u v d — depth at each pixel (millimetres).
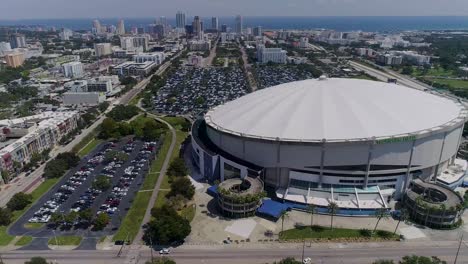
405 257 110750
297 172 152875
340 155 145625
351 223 137250
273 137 151750
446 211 130000
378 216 137750
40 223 141500
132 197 161250
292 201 148625
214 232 133250
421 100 174500
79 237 131750
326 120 153625
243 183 153375
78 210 151125
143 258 119812
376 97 168750
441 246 123562
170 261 109750
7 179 178875
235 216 142375
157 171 187750
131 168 192375
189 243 127062
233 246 125062
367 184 150750
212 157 168500
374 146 143625
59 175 185250
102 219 135500
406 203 143500
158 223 125750
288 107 167125
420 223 137000
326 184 151750
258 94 195875
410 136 143750
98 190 168500
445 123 156500
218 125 176000
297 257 118812
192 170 188375
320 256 119062
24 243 128625
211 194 161750
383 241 126375
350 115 155125
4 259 120125
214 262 116938
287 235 130375
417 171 154250
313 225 136250
